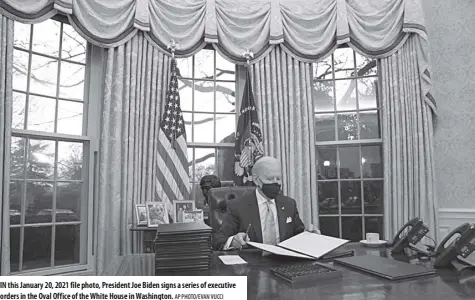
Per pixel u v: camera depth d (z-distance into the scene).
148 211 3.23
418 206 3.58
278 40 3.93
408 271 1.10
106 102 3.42
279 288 0.97
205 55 4.18
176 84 3.64
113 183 3.33
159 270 1.20
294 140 3.92
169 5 3.74
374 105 4.10
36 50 3.30
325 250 1.43
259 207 2.01
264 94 3.91
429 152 3.62
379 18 3.93
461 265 1.20
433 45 3.89
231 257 1.44
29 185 3.12
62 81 3.44
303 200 3.81
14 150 3.06
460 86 3.71
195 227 1.31
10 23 2.90
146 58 3.66
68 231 3.33
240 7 4.00
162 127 3.51
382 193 3.93
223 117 4.15
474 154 3.58
